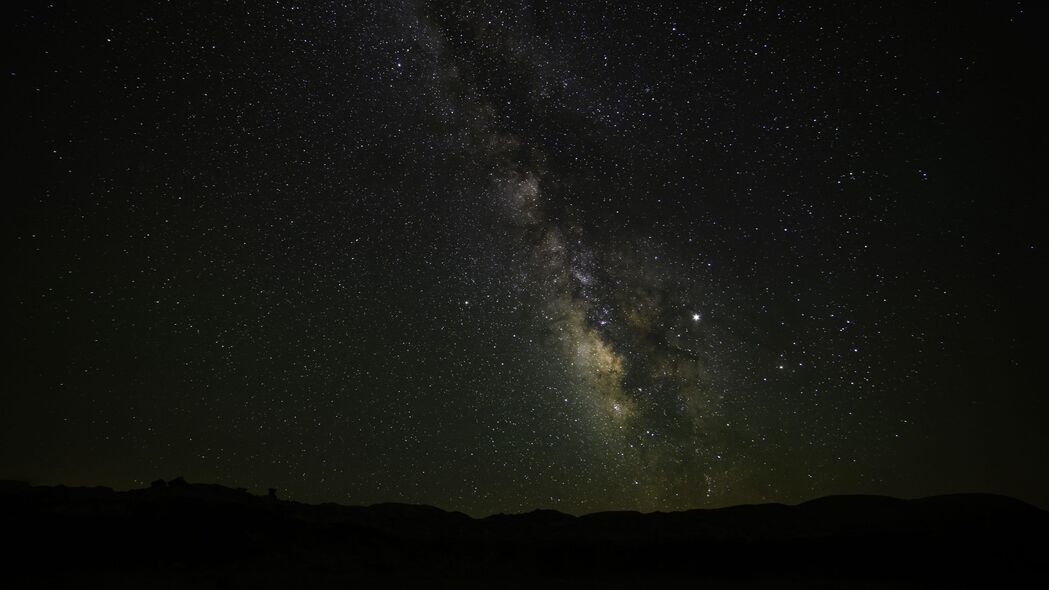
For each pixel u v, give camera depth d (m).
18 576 6.27
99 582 6.18
